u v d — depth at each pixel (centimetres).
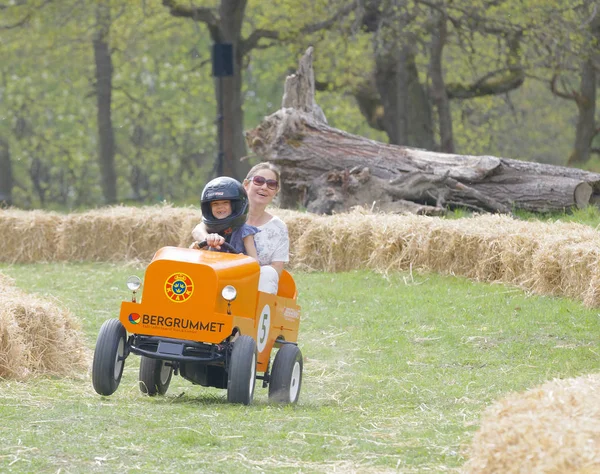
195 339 1984
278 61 12800
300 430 1795
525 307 3472
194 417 1875
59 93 14288
